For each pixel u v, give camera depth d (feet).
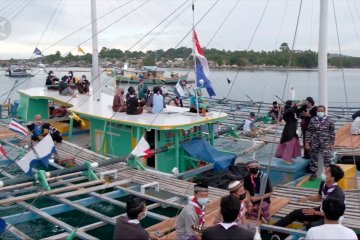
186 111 50.62
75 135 61.46
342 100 120.67
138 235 18.56
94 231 33.76
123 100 51.47
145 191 37.63
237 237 16.10
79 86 64.39
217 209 30.53
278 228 26.30
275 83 171.73
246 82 175.52
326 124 38.24
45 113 65.57
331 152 38.73
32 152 36.65
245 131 58.95
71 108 53.88
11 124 48.03
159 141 43.70
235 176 40.01
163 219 30.94
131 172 41.24
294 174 41.50
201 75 43.29
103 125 49.42
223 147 55.93
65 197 34.76
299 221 27.84
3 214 36.19
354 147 47.80
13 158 49.55
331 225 16.70
